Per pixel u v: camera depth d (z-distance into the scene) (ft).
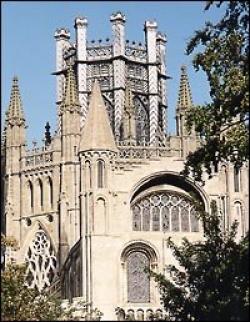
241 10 228.22
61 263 476.95
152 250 400.67
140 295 391.24
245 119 229.66
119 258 390.63
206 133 233.96
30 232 499.10
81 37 588.50
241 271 212.84
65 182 491.72
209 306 209.15
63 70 592.60
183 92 467.52
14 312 262.67
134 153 426.10
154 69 596.29
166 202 420.77
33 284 490.08
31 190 506.07
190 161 238.89
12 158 513.04
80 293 391.65
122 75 584.81
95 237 382.83
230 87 224.33
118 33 588.91
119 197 403.13
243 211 437.58
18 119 516.73
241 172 440.45
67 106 501.97
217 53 230.48
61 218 484.33
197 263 225.35
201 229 419.95
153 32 604.08
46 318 257.96
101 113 396.98
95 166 388.78
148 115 590.55
